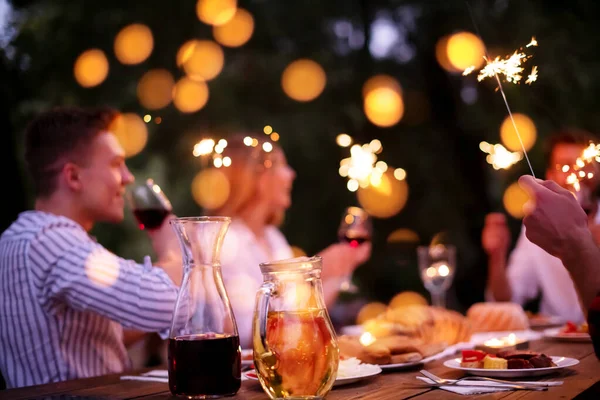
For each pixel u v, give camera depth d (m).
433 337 2.18
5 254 2.06
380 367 1.74
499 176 5.89
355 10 6.61
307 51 6.41
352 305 5.41
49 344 2.00
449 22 5.81
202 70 5.60
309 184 6.28
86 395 1.59
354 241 2.93
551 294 3.59
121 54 5.46
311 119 6.12
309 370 1.33
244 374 1.77
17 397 1.61
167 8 5.70
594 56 5.15
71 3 5.54
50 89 5.42
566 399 1.34
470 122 5.95
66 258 1.98
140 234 5.26
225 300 1.49
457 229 6.10
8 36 5.36
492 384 1.49
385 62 6.50
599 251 1.60
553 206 1.61
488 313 2.65
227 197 3.37
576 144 2.99
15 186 3.55
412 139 6.25
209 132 5.63
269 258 3.27
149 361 2.78
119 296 1.94
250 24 5.83
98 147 2.18
